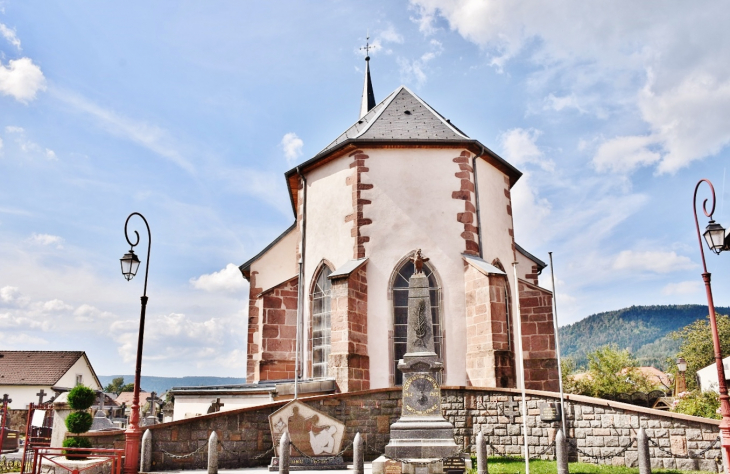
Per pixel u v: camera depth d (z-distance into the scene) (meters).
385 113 22.41
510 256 21.52
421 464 12.88
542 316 20.19
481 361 17.77
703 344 56.34
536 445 14.98
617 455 13.57
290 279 21.73
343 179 20.38
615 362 51.00
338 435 14.81
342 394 15.86
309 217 21.42
